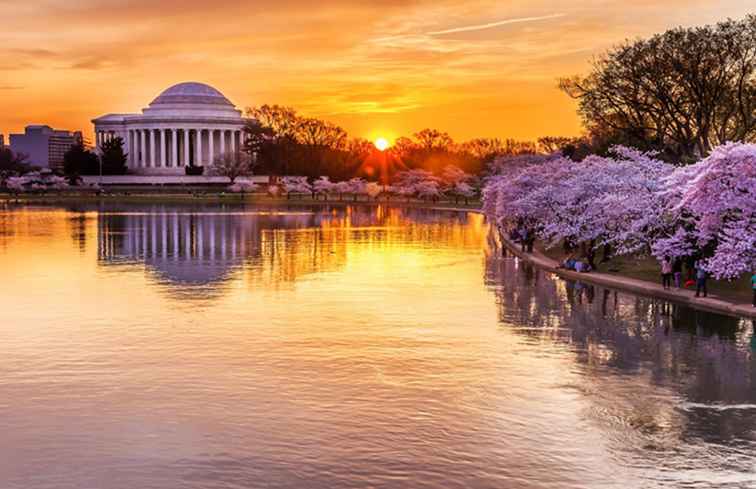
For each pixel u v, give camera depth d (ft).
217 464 75.10
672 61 295.69
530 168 286.66
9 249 264.72
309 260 235.20
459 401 93.66
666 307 154.61
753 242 152.87
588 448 79.77
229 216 461.37
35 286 180.65
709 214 161.99
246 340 123.65
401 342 123.03
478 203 646.33
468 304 157.69
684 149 306.35
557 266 212.43
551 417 88.53
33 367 107.55
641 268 206.59
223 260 234.38
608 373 106.22
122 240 299.79
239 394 95.50
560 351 118.11
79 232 336.08
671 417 88.89
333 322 138.31
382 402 92.94
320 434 82.69
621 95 315.17
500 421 87.04
